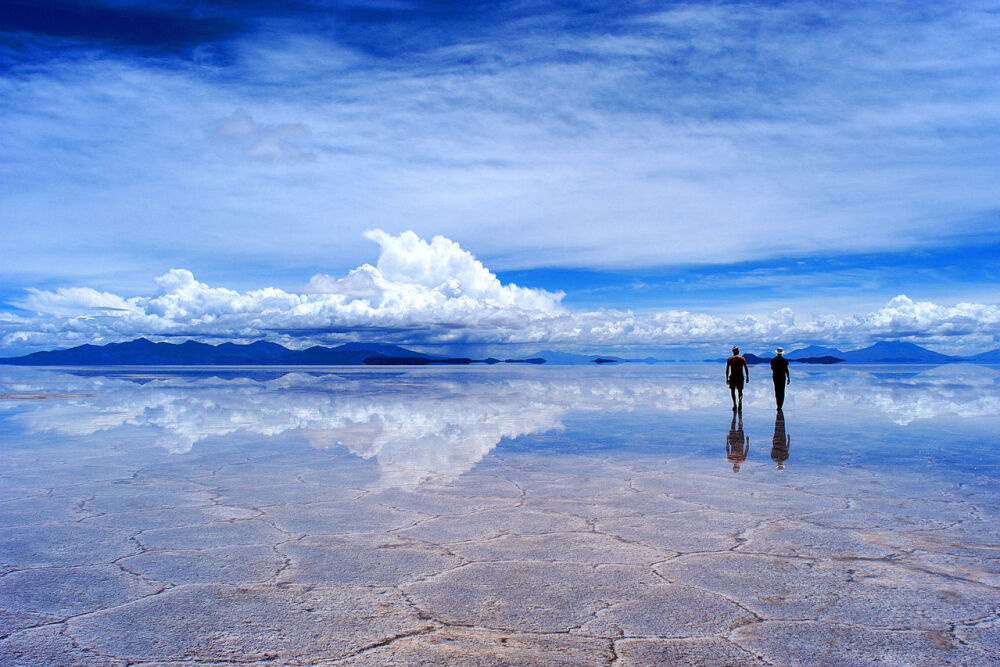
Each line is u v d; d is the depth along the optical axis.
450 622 3.62
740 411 15.79
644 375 56.94
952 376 47.81
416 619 3.66
